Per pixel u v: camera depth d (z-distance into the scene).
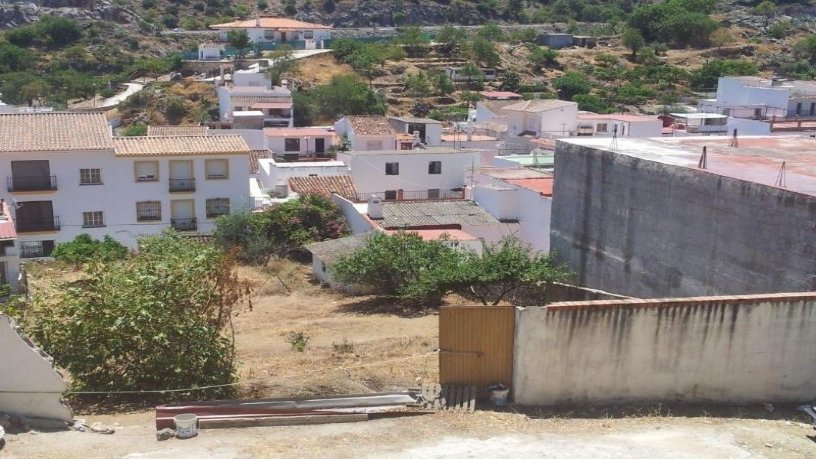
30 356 13.34
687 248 20.78
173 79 99.19
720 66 107.81
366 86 93.31
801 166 21.67
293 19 142.12
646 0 159.00
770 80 69.94
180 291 15.80
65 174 43.25
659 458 11.99
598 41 127.62
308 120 84.69
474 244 33.12
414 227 36.53
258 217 41.62
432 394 14.18
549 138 62.59
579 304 13.79
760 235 18.50
